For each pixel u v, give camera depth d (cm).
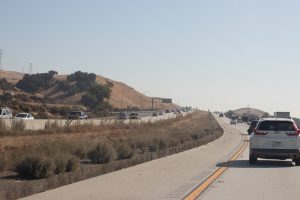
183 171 2303
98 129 5394
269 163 2836
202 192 1622
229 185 1819
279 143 2662
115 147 2806
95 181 1897
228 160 3028
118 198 1476
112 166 2294
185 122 9706
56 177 1786
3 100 9600
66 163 2006
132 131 5616
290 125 2698
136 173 2200
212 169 2425
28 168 1830
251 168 2505
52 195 1527
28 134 4225
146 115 15112
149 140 3706
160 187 1731
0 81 14088
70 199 1451
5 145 3275
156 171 2291
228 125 13050
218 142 5434
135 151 3200
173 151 3562
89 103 19312
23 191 1495
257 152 2683
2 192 1418
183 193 1591
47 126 4788
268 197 1535
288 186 1805
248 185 1825
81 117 8588
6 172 2030
